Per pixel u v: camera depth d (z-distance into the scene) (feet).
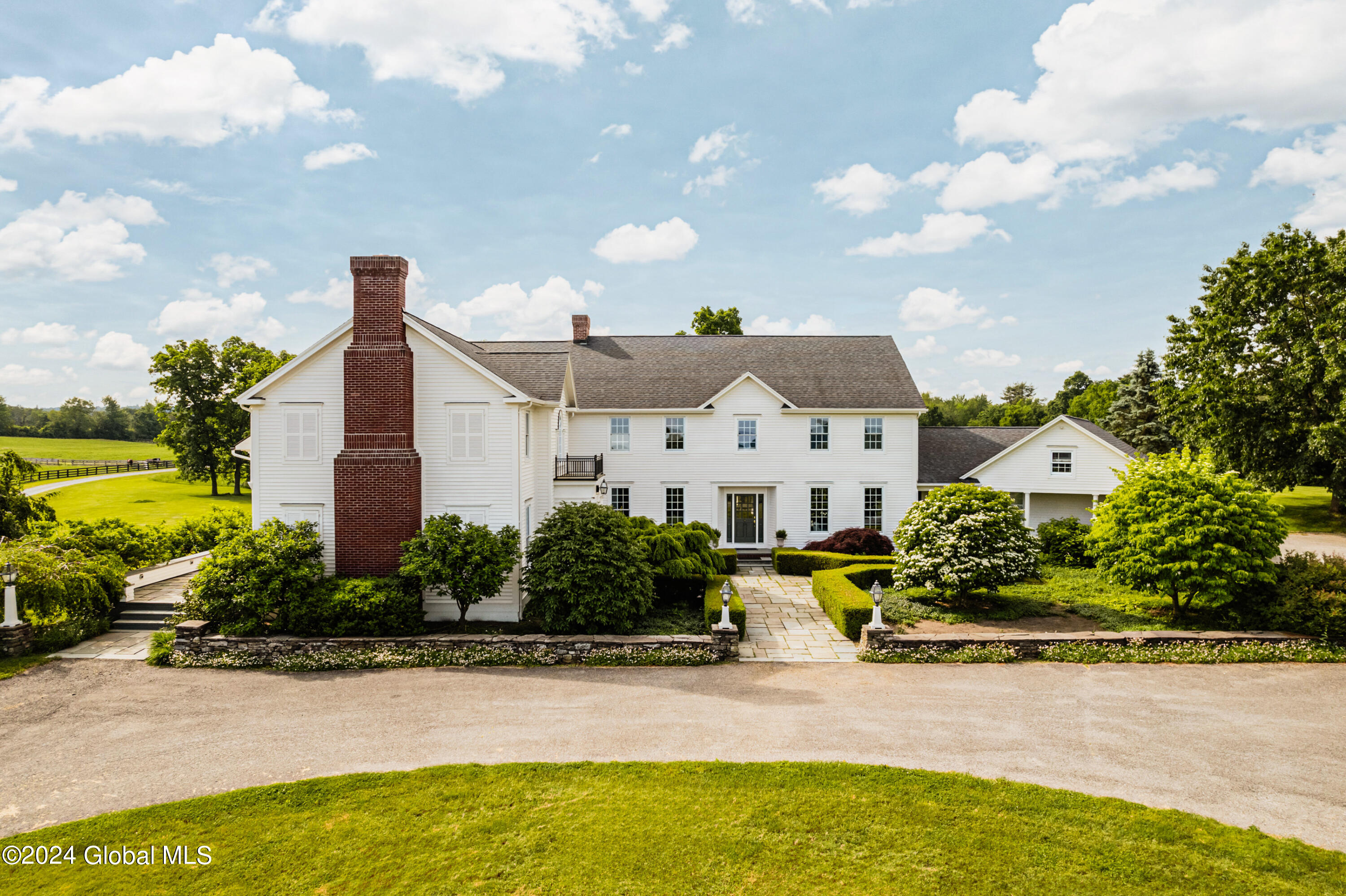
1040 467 93.40
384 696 43.50
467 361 58.70
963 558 59.62
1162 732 37.09
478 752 35.47
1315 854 26.09
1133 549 56.39
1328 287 99.60
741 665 49.65
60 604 53.57
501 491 59.52
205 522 83.87
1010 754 34.65
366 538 56.18
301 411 59.06
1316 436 95.04
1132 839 27.12
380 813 29.71
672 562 64.18
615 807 29.86
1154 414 153.38
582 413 93.71
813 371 101.35
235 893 24.89
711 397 94.58
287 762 34.53
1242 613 54.95
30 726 39.14
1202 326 109.81
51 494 127.13
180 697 43.42
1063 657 49.29
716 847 27.09
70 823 29.17
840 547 84.74
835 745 35.96
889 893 24.40
